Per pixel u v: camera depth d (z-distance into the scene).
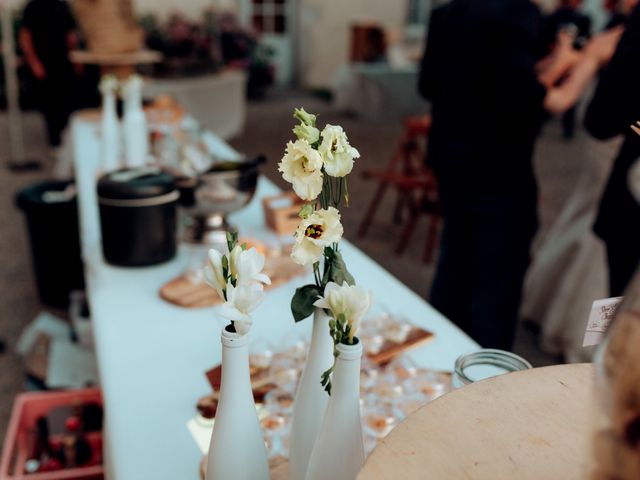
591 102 1.89
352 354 0.80
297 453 0.96
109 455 1.21
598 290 2.79
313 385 0.93
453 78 2.25
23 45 5.67
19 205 3.41
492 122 2.21
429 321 1.64
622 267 1.97
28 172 6.39
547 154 7.34
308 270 1.90
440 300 2.60
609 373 0.57
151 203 1.89
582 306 2.86
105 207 1.90
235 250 0.80
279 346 1.44
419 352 1.49
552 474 0.71
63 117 5.77
